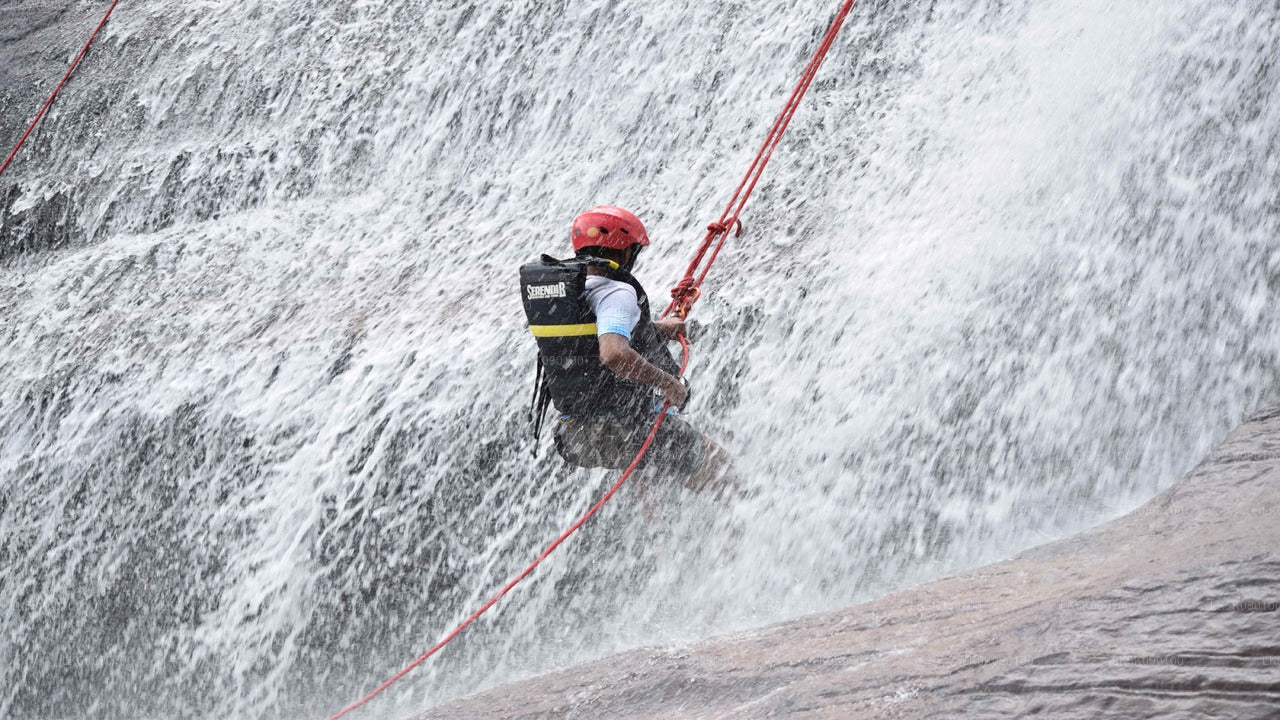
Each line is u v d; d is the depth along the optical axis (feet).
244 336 58.75
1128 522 21.54
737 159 51.88
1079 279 34.73
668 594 35.40
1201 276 32.24
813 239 43.96
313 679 46.52
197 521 53.16
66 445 59.47
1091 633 15.21
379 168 71.56
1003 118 42.65
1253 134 33.50
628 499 39.63
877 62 51.13
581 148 61.67
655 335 32.94
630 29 63.00
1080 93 39.86
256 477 51.80
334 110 75.20
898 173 44.55
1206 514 19.21
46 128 92.27
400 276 58.70
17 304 73.41
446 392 46.98
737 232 37.55
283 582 48.60
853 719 16.16
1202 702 12.89
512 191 61.72
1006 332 35.27
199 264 68.39
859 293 39.63
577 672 25.40
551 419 43.29
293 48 82.12
